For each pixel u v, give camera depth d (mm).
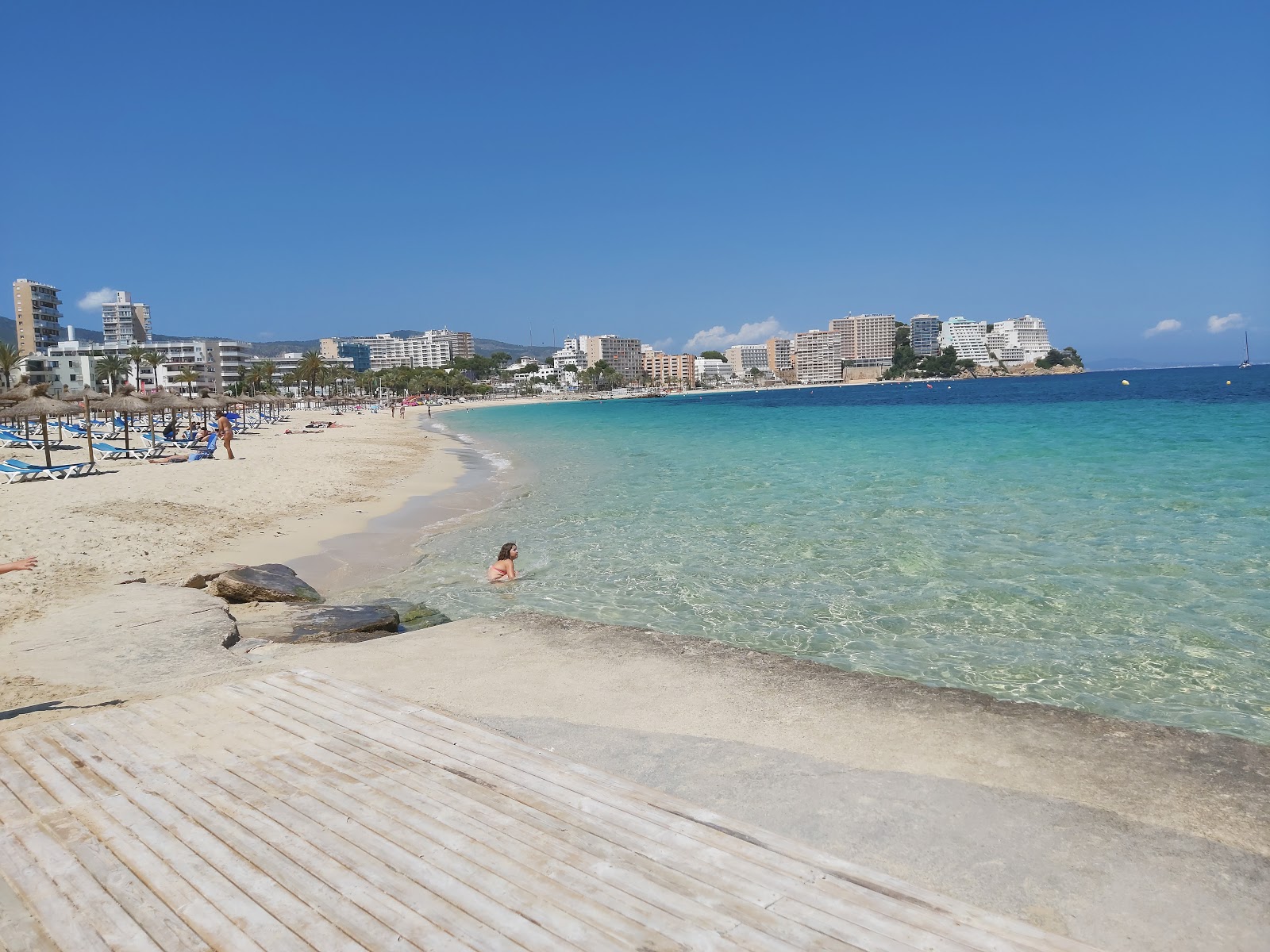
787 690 6340
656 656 7215
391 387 179000
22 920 2922
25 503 17688
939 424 45188
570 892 3111
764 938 2844
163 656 7277
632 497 19172
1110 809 4402
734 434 43688
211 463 29438
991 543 12539
